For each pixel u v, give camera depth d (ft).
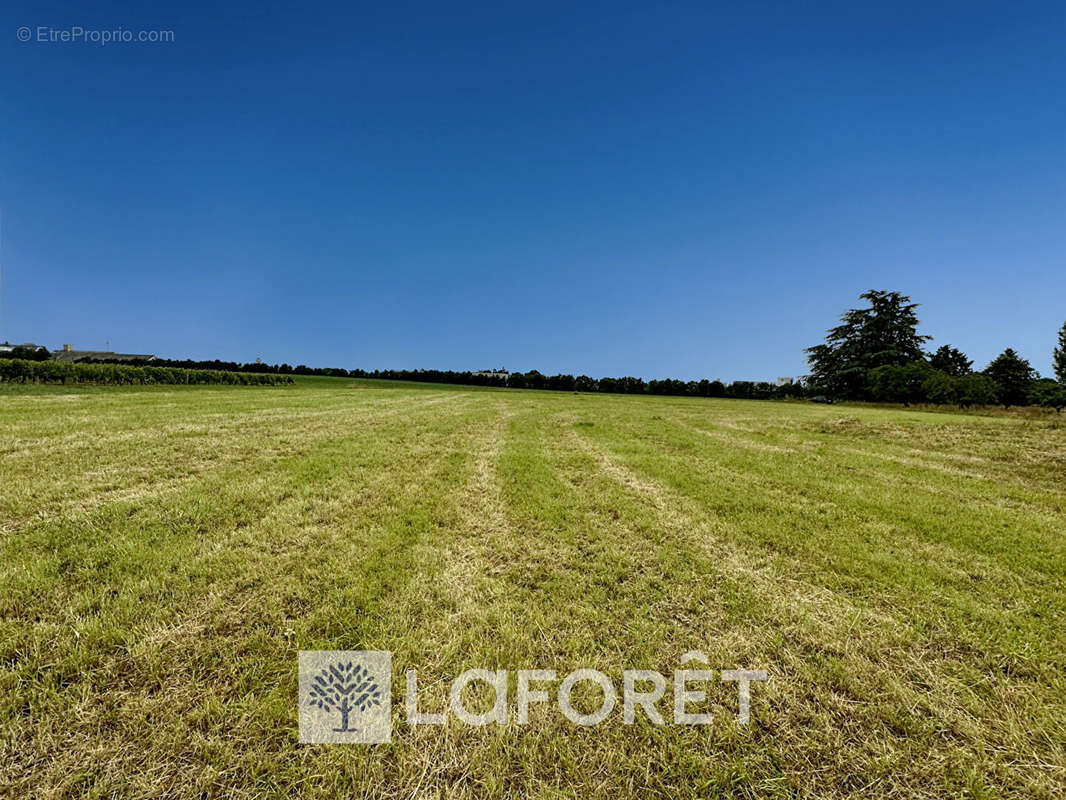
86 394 60.08
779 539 15.06
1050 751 6.71
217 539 13.41
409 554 13.00
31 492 16.65
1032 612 10.61
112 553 12.07
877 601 11.05
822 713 7.39
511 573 12.17
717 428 49.42
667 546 14.34
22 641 8.34
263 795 5.86
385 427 40.37
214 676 7.74
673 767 6.46
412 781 6.15
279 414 45.57
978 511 18.65
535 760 6.50
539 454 30.25
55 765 6.06
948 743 6.86
